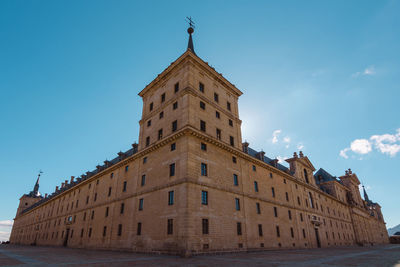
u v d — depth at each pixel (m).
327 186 69.25
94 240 37.97
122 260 18.31
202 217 24.38
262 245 32.03
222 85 36.78
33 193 106.81
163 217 25.55
